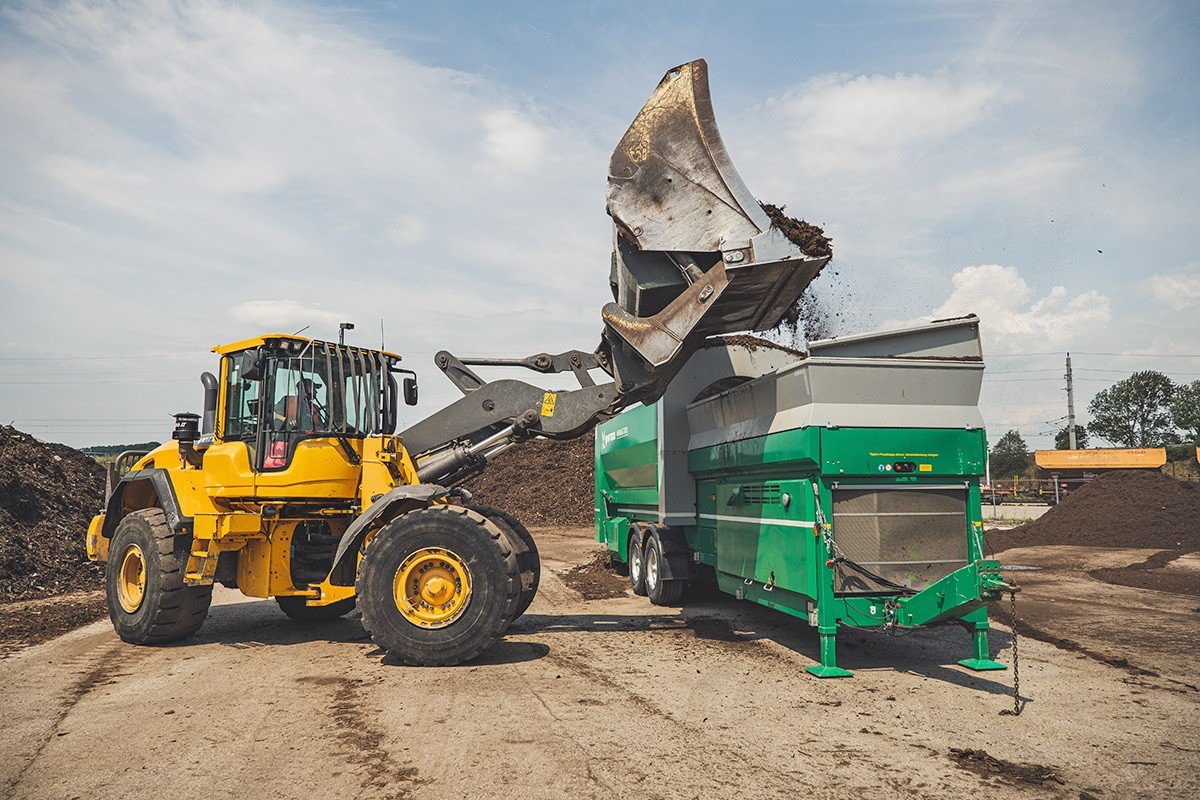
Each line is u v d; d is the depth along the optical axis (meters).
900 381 6.77
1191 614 9.43
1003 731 5.01
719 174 6.97
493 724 5.07
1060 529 19.92
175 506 7.82
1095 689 6.07
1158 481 21.02
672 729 4.99
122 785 4.09
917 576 6.70
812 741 4.78
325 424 7.98
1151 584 11.98
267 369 7.81
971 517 6.85
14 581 10.90
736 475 8.29
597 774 4.20
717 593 10.73
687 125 7.07
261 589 7.91
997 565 5.67
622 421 11.70
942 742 4.78
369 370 8.41
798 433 6.63
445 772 4.23
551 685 6.11
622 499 12.36
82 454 17.47
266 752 4.57
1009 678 6.41
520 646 7.66
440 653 6.74
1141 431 69.00
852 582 6.56
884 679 6.38
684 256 7.18
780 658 7.16
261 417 7.72
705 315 7.54
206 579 7.72
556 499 28.66
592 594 11.36
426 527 6.90
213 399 8.30
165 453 8.54
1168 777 4.21
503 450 8.69
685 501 9.61
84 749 4.65
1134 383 68.94
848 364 6.63
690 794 3.93
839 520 6.61
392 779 4.14
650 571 10.48
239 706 5.53
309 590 7.97
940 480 6.80
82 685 6.19
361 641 8.02
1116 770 4.32
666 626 8.80
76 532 13.29
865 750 4.62
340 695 5.82
